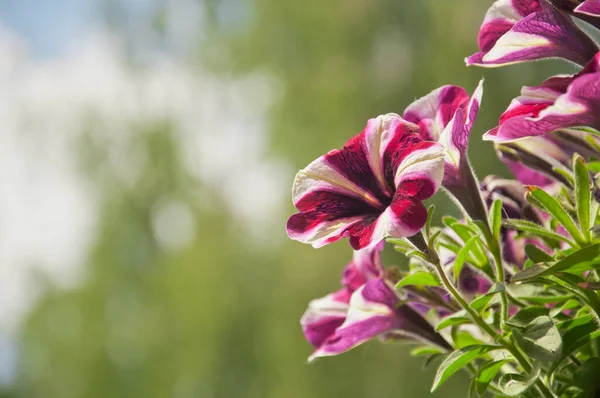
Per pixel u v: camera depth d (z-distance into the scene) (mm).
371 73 7832
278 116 8164
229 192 9461
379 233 815
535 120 794
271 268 8344
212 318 8586
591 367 852
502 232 1049
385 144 875
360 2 7883
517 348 869
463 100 974
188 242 9281
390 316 1086
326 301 1190
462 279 1037
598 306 854
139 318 9977
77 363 10383
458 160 923
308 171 909
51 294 11398
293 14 8172
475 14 7340
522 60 891
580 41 864
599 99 762
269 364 7906
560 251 920
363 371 7203
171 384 9188
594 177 910
